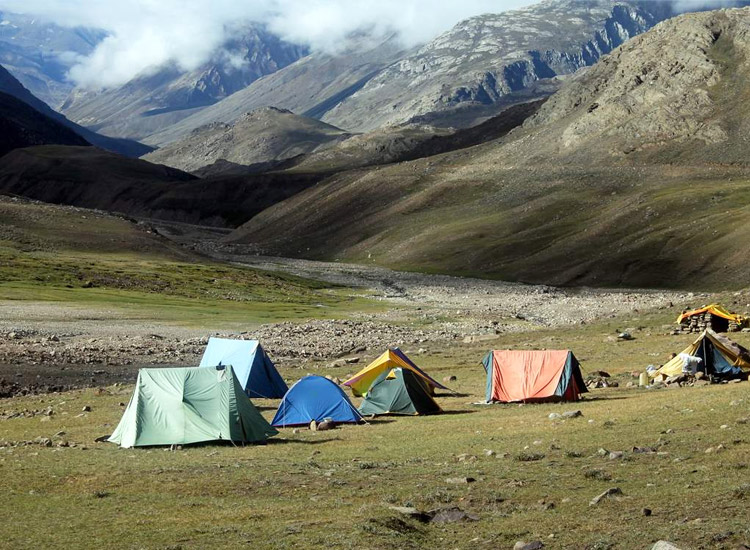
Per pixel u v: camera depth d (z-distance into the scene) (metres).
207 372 30.91
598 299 135.50
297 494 21.14
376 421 35.25
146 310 97.19
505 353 40.22
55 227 184.25
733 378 39.94
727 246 165.62
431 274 199.75
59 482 22.69
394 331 86.56
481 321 100.75
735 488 18.72
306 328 85.00
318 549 16.50
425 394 37.31
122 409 39.81
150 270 146.50
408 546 16.67
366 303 132.38
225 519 18.94
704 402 30.83
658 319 74.19
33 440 30.67
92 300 102.75
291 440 30.41
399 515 18.59
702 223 183.12
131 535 17.72
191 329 82.25
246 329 84.62
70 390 48.62
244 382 43.81
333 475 23.11
